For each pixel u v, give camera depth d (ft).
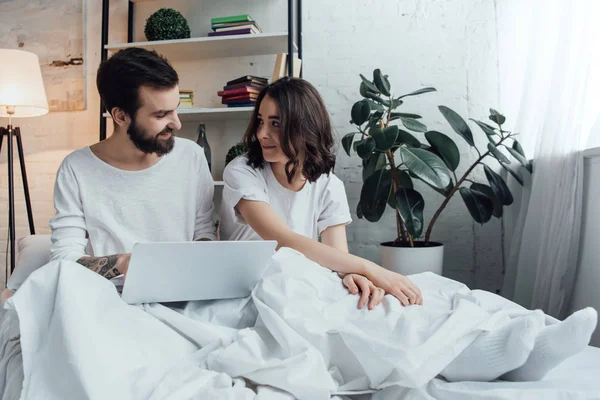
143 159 4.94
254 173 5.09
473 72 8.90
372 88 7.93
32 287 2.96
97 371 2.56
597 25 6.16
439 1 9.00
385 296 3.54
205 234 5.41
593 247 6.18
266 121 4.77
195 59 9.64
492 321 3.18
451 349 2.93
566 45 6.60
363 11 9.25
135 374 2.73
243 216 4.93
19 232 10.01
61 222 4.67
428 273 4.30
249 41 8.68
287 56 8.51
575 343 2.84
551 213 6.71
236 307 3.59
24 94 8.30
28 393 2.56
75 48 9.91
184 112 8.65
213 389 2.61
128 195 4.89
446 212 9.01
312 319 3.11
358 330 3.03
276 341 3.06
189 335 3.28
